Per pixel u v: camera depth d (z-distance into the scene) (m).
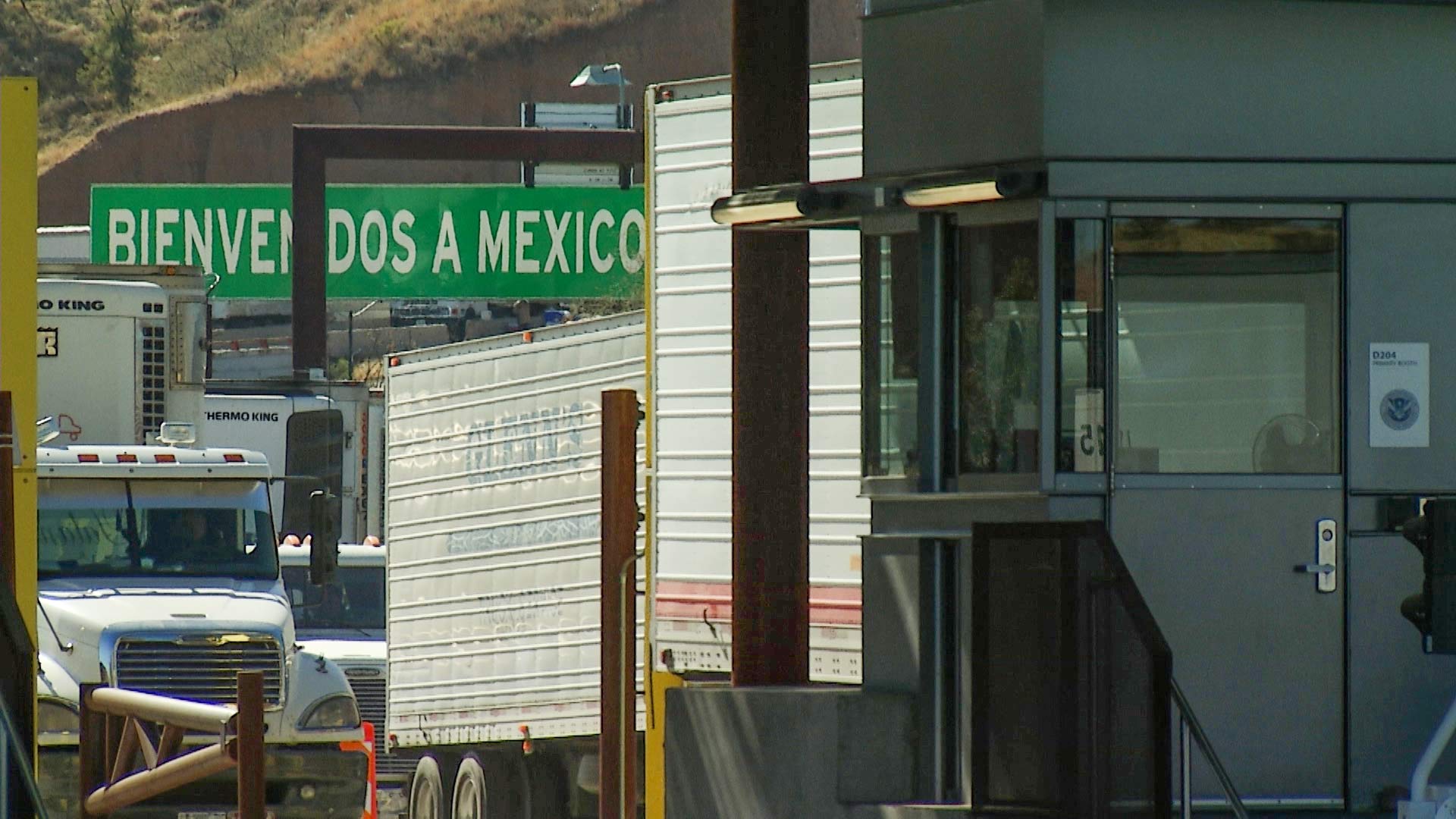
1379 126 35.94
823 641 53.69
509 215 145.88
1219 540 35.47
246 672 41.84
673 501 58.91
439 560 76.94
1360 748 35.72
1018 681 33.16
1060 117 35.31
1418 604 34.25
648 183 59.97
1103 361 35.19
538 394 72.12
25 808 31.61
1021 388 35.50
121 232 153.50
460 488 76.06
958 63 36.66
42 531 67.81
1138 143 35.44
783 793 37.94
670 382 59.06
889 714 37.03
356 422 120.19
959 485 36.53
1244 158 35.59
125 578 68.00
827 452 53.88
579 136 143.62
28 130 41.81
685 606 58.31
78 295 79.69
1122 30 35.47
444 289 146.38
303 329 137.38
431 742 77.00
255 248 152.38
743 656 41.66
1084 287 35.19
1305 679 35.69
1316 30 35.81
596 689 69.00
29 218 41.81
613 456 40.34
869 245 37.81
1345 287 35.75
